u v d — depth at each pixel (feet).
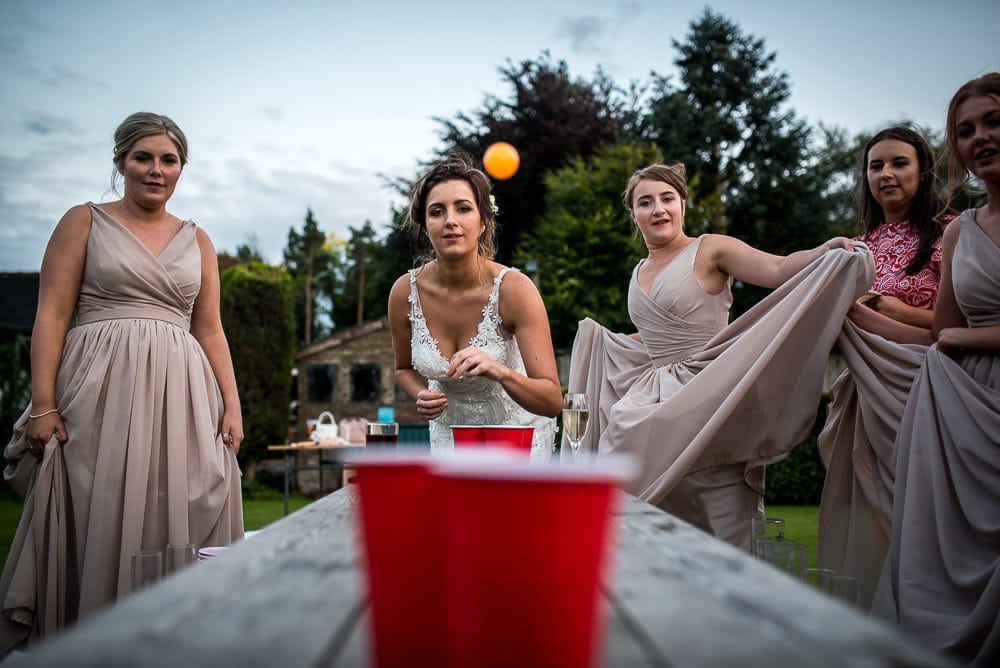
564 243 63.52
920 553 8.08
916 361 9.45
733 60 80.79
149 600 2.21
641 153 66.44
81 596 8.84
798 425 10.28
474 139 81.61
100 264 9.53
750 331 10.28
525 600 1.47
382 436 6.78
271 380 52.90
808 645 1.74
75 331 9.59
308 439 60.80
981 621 7.18
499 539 1.47
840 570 10.41
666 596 2.27
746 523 10.86
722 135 76.69
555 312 63.05
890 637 1.80
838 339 10.27
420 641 1.82
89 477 9.11
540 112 81.46
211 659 1.62
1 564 20.45
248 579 2.52
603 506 1.47
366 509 1.88
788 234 76.64
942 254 9.38
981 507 7.74
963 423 8.00
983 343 8.27
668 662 1.63
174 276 9.91
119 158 10.02
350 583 2.45
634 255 62.08
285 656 1.65
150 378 9.47
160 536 9.43
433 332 11.09
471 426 5.08
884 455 9.74
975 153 8.62
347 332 63.10
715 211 68.49
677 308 11.62
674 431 10.30
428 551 1.82
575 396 7.87
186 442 9.66
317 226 170.50
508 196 77.87
